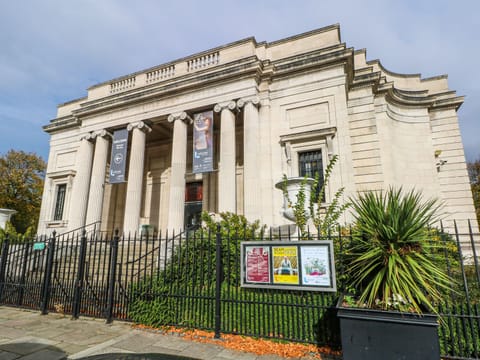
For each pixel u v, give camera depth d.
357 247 5.29
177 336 6.48
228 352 5.59
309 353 5.42
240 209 19.00
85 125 21.38
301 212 8.73
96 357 5.40
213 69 17.50
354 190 13.98
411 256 4.74
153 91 18.70
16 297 9.38
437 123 20.12
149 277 8.08
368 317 4.17
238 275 7.86
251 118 15.94
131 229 17.56
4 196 34.94
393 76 21.50
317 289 5.55
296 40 17.36
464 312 5.19
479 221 28.28
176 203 16.69
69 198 22.72
